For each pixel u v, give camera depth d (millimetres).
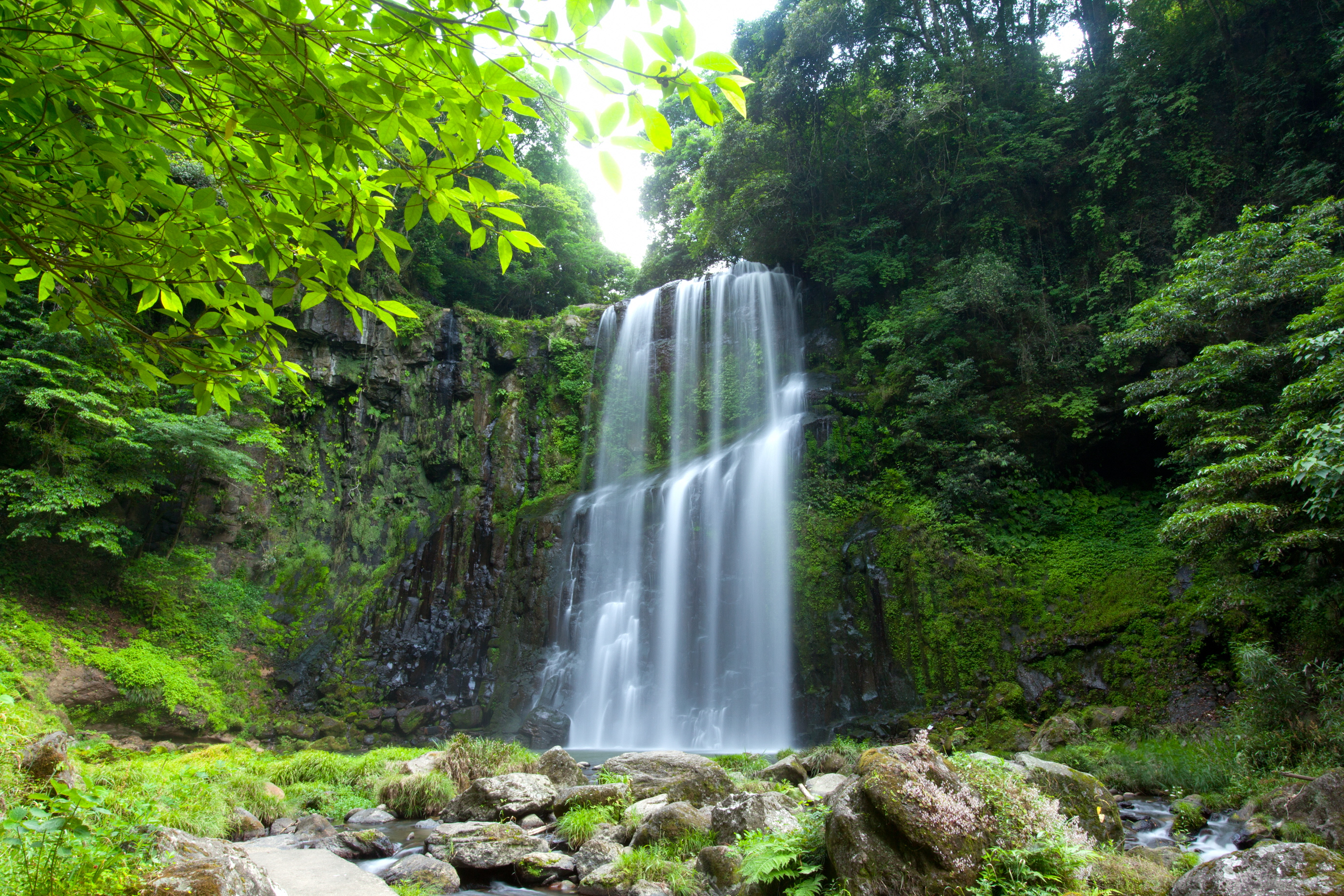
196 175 16109
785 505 21109
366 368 26297
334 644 21547
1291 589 12719
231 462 20062
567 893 6785
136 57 2350
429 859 7246
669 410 26594
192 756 12773
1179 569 16266
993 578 17969
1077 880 4527
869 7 25094
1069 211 22984
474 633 21891
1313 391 10367
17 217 2820
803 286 27734
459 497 25203
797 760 12469
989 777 5254
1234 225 18938
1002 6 26078
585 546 22703
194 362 3281
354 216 2830
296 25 2262
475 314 28469
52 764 5840
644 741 19453
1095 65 24078
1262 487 11688
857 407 22438
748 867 5078
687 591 21125
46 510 16844
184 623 19688
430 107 2506
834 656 18344
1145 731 13703
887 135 25688
